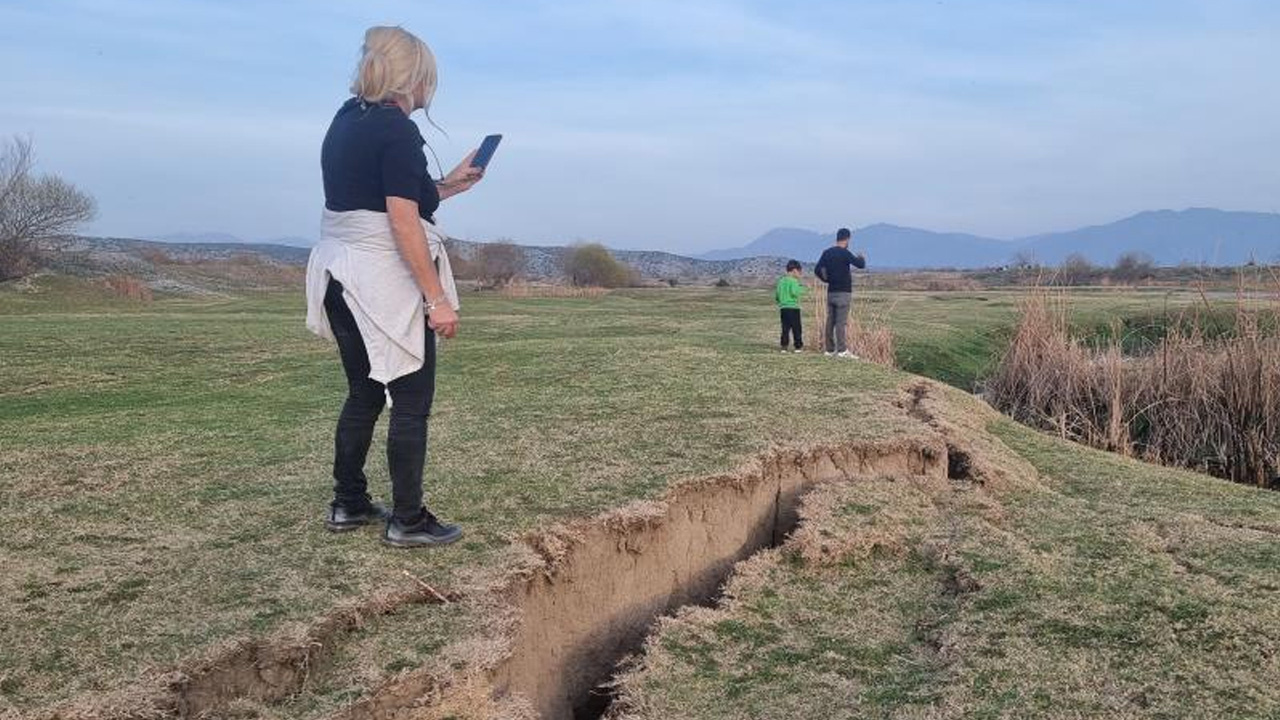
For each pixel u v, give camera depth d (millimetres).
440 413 8414
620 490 5742
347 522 4809
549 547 4895
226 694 3502
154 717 3252
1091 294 23078
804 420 7820
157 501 5504
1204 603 4660
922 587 5086
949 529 5758
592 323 21391
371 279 3967
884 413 8180
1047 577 5008
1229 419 11438
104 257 49312
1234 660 4098
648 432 7359
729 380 10250
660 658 4258
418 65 3963
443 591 4230
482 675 3670
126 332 18062
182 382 11445
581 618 5020
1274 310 11703
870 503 6016
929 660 4246
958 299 32906
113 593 4086
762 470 6465
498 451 6738
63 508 5363
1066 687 3877
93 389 10867
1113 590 4844
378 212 3973
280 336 17359
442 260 4141
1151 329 14852
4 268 39375
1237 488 7312
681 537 5762
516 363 12211
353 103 4055
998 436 8945
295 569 4355
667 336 16984
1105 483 7266
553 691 4672
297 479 6016
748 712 3830
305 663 3617
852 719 3738
